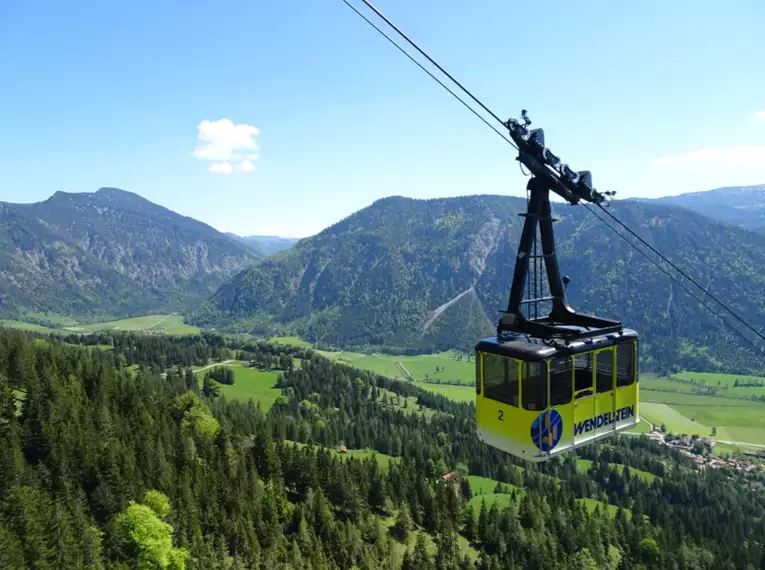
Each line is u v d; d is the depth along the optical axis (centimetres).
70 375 14275
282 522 11225
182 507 9931
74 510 8800
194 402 15225
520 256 2220
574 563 12769
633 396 2328
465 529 13612
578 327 2256
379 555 11356
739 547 14975
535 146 2080
